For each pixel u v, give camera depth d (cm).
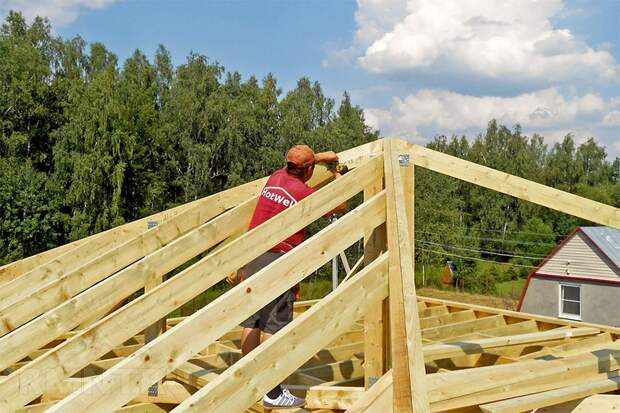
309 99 4434
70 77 4119
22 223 2748
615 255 2275
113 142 2998
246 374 286
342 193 408
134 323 337
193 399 268
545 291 2459
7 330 404
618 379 437
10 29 4178
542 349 594
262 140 3675
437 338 679
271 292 321
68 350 317
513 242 4344
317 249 344
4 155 3069
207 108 3472
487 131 6812
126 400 270
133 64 3747
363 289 337
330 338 320
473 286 3881
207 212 516
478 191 4956
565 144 6525
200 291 357
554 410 427
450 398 359
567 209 441
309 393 389
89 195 2936
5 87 3147
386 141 465
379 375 395
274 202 406
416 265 4038
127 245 463
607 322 2256
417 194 4100
